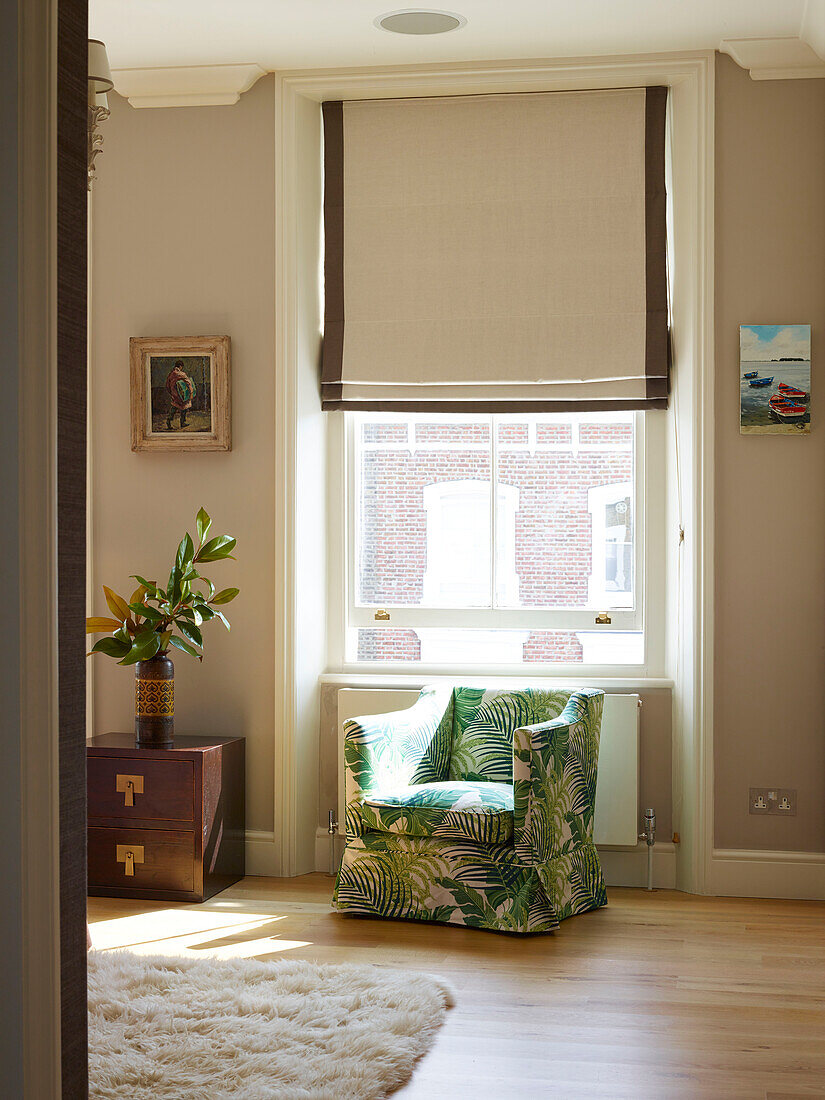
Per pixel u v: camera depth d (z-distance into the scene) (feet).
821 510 13.42
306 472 14.56
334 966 10.59
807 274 13.46
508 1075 8.45
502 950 11.39
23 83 5.68
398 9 12.50
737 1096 8.08
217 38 13.32
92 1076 8.18
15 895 5.69
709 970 10.82
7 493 5.71
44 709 5.72
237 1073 8.25
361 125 14.70
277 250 14.35
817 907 13.09
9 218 5.69
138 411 14.58
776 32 13.05
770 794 13.51
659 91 14.11
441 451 15.08
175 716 14.66
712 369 13.50
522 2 12.30
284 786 14.34
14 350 5.69
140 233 14.74
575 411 14.39
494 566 14.96
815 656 13.44
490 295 14.48
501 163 14.43
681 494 13.98
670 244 14.38
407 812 12.19
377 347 14.71
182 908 12.91
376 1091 8.05
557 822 12.34
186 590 13.50
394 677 14.82
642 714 14.20
